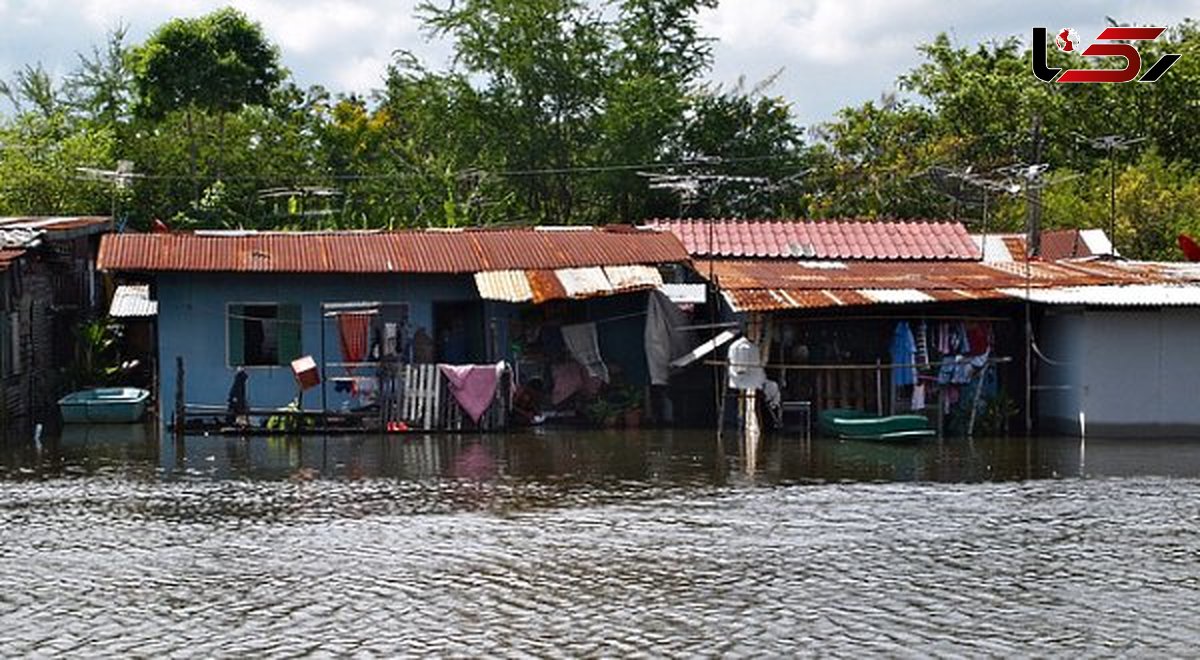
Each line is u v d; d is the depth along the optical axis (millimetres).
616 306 35156
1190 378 31141
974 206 52125
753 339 31984
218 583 17406
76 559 18766
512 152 56938
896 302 31203
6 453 29375
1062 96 54469
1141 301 30391
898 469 26625
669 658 14195
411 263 34281
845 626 15328
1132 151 53438
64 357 40031
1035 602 16344
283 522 21344
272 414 32406
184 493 24062
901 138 56438
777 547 19328
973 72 56719
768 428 32625
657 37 59031
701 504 22812
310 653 14453
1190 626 15297
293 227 50781
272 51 58219
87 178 51625
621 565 18250
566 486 24719
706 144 56531
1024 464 27188
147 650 14609
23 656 14438
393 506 22719
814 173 56281
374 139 59531
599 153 56125
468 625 15453
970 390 32281
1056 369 32375
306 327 34125
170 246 34000
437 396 32812
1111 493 23703
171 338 33750
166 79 56125
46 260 37906
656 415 34719
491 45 56875
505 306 34562
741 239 38750
